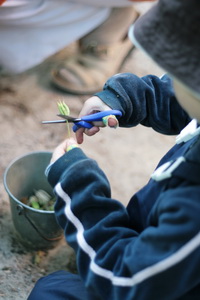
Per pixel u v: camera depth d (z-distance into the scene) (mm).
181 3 591
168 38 614
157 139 2094
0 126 1919
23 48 2104
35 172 1479
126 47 2439
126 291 708
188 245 640
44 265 1387
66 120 982
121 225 815
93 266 757
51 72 2334
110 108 967
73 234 814
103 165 1850
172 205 659
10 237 1450
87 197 797
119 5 2078
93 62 2320
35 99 2135
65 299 958
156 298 689
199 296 743
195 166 680
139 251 696
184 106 677
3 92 2139
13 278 1322
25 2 1896
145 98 1033
